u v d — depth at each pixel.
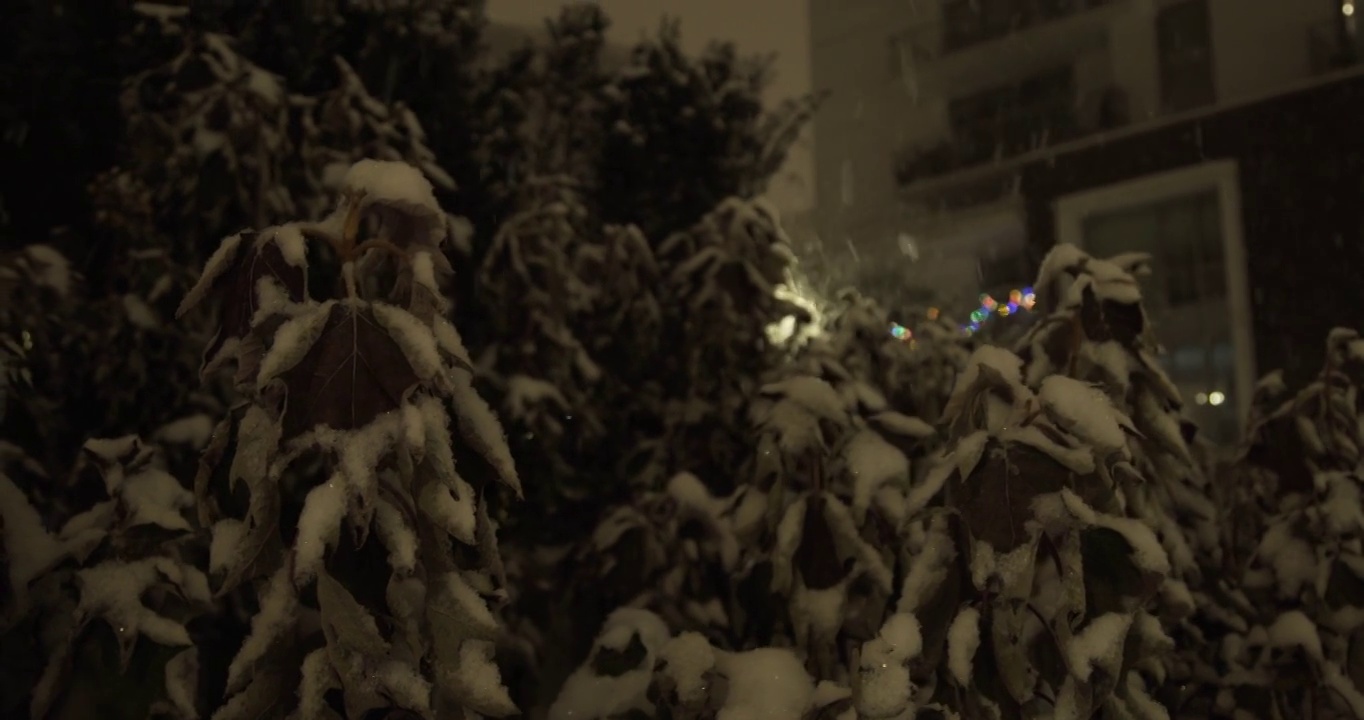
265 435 1.49
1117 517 1.76
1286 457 2.92
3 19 5.33
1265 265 15.31
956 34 19.59
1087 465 1.67
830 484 2.57
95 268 4.33
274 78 3.98
